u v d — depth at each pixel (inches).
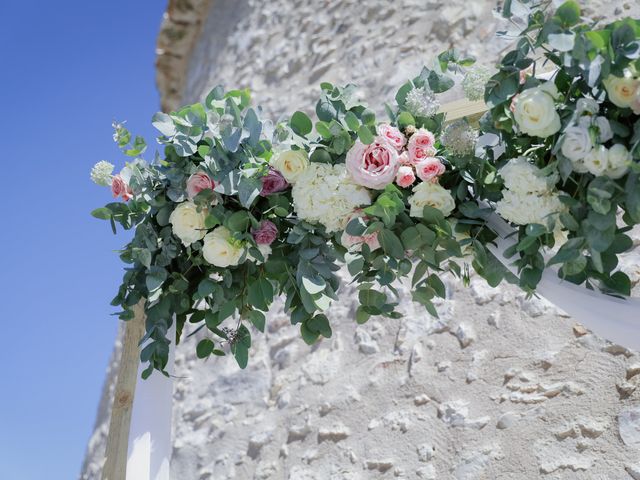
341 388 163.9
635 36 68.9
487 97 76.2
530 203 74.0
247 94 90.7
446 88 87.3
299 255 88.1
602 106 73.6
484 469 128.6
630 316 76.8
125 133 91.9
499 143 82.0
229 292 91.7
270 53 281.9
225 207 89.2
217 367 198.8
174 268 95.0
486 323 145.9
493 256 84.3
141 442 91.9
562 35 70.2
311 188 83.4
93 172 92.9
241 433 179.2
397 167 81.8
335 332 175.8
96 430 256.7
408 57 217.9
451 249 82.5
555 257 72.4
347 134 83.5
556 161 72.8
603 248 70.6
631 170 69.9
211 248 86.3
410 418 146.3
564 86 76.0
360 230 81.7
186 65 376.8
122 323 281.3
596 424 118.9
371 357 163.2
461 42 204.7
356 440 153.2
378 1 242.8
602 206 69.1
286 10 288.2
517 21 79.1
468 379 141.8
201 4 371.2
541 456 122.6
